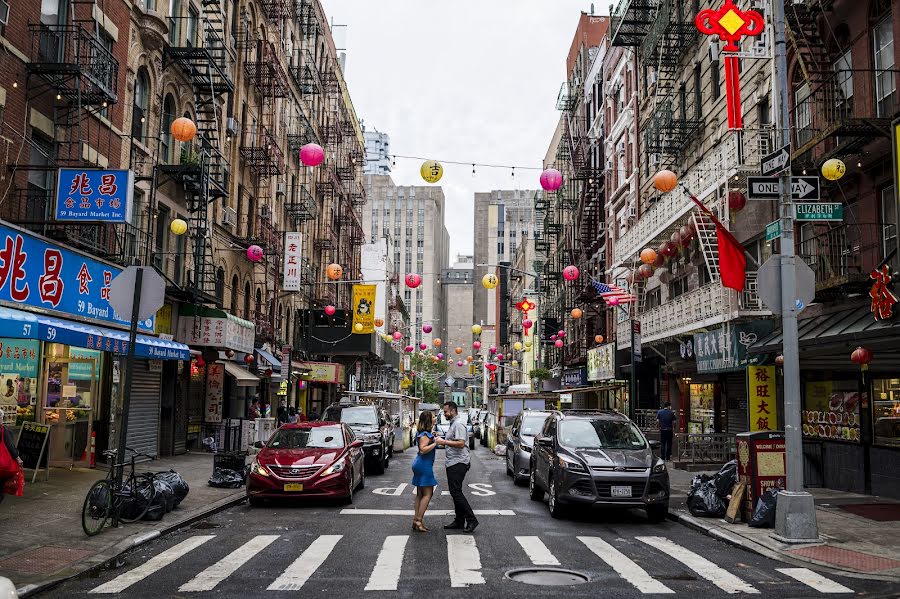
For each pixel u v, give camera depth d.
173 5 21.62
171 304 20.69
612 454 11.99
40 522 9.87
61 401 15.72
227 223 25.39
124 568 7.98
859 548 9.07
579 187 47.34
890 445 13.80
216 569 7.89
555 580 7.51
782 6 10.64
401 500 13.98
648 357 30.16
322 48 45.09
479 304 174.62
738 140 18.17
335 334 44.69
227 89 22.97
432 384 111.44
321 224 46.00
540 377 44.22
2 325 11.48
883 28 13.70
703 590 7.17
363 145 64.56
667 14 25.59
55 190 14.63
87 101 15.37
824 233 14.82
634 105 32.88
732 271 15.23
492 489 16.42
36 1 14.39
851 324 13.06
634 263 29.03
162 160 20.77
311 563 8.20
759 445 10.77
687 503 11.96
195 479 15.93
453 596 6.80
